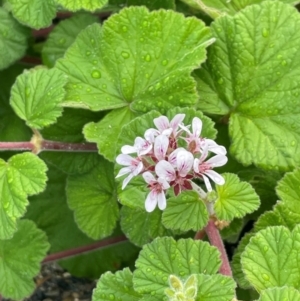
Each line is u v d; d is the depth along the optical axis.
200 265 0.18
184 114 0.18
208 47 0.22
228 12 0.24
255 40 0.22
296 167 0.21
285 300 0.16
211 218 0.19
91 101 0.22
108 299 0.19
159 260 0.18
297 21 0.22
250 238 0.19
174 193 0.17
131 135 0.20
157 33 0.22
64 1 0.23
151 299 0.18
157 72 0.22
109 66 0.22
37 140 0.22
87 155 0.24
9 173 0.21
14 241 0.24
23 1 0.24
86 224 0.24
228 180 0.19
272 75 0.22
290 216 0.20
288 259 0.18
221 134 0.23
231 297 0.17
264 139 0.21
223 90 0.22
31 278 0.24
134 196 0.20
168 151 0.17
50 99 0.22
